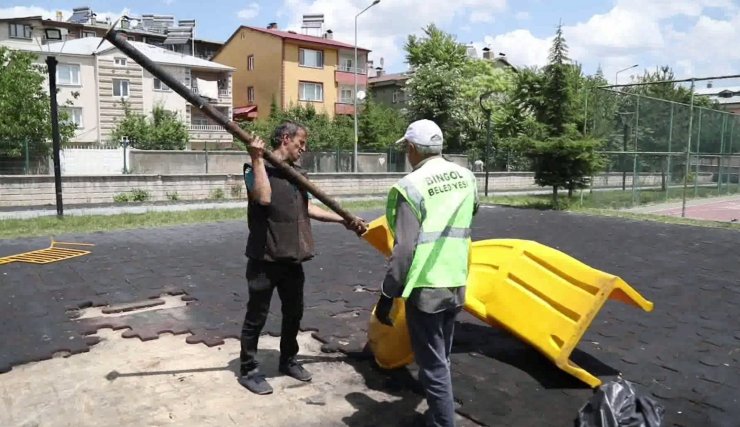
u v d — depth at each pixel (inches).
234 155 887.7
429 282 109.1
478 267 164.7
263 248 136.7
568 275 144.5
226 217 506.3
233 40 1873.8
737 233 435.2
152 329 187.2
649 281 271.0
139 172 804.6
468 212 114.8
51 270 271.0
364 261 304.7
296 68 1749.5
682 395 144.1
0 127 782.5
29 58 872.3
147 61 117.3
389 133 1441.9
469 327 195.0
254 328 140.9
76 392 139.8
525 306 149.7
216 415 128.3
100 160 864.3
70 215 525.3
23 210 609.3
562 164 634.8
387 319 117.0
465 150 1385.3
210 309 211.8
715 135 818.2
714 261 321.7
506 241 162.6
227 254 318.3
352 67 1877.5
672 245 376.2
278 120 1401.3
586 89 655.1
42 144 736.3
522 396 140.6
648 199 705.6
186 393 139.6
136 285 244.7
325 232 412.2
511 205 678.5
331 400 137.6
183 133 1202.6
